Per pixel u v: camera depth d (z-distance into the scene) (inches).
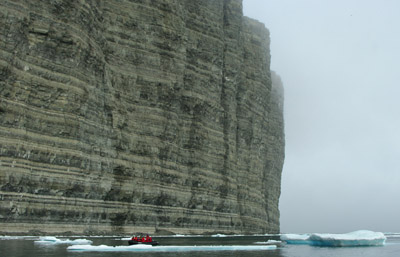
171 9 3287.4
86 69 2568.9
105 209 2615.7
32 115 2263.8
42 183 2236.7
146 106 3070.9
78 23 2529.5
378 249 2177.7
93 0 2728.8
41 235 2154.3
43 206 2230.6
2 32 2171.5
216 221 3491.6
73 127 2412.6
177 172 3201.3
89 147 2524.6
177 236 2935.5
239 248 1969.7
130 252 1630.2
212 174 3511.3
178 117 3287.4
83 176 2445.9
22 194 2148.1
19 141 2172.7
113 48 2952.8
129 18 3068.4
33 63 2306.8
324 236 2268.7
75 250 1600.6
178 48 3307.1
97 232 2513.5
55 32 2409.0
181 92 3307.1
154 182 2994.6
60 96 2384.4
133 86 3019.2
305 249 2063.2
